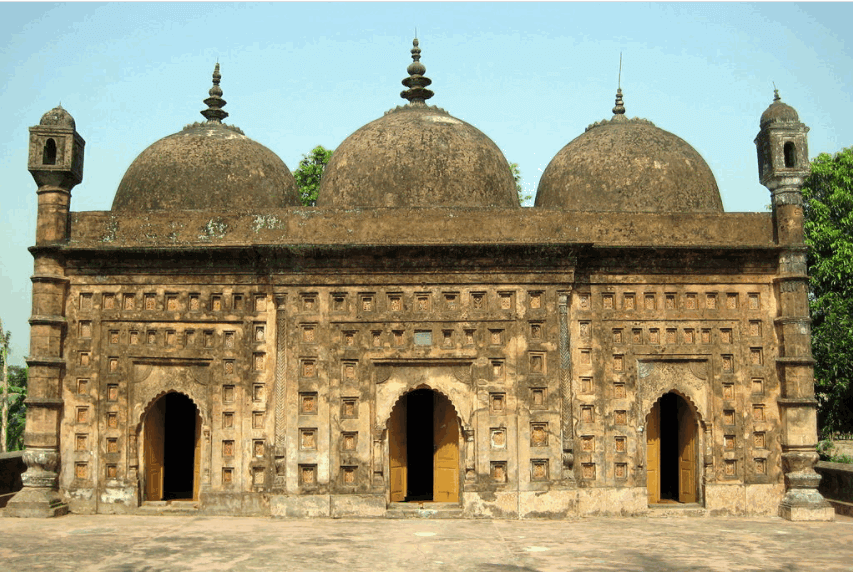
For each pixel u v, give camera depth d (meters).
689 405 11.71
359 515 10.88
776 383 11.59
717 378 11.52
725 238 11.77
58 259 11.62
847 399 18.16
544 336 11.13
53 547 9.00
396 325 11.17
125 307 11.59
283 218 11.51
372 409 11.05
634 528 10.29
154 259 11.55
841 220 18.17
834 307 17.55
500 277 11.22
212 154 13.03
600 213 11.61
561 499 10.90
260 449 11.26
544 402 11.05
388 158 12.32
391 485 11.34
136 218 11.66
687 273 11.65
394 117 13.18
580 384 11.35
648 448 11.91
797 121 11.85
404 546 9.05
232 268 11.54
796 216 11.67
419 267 11.23
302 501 10.90
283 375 11.11
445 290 11.23
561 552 8.77
